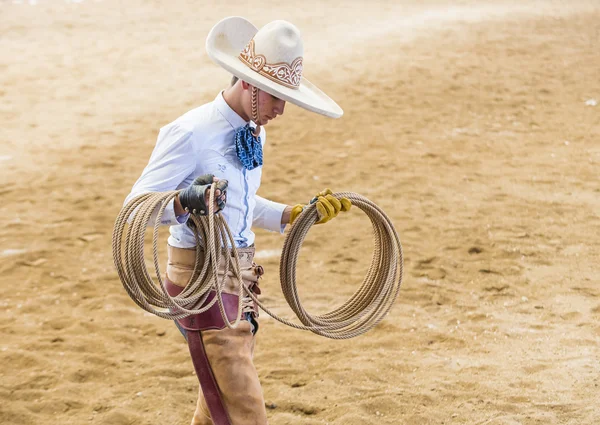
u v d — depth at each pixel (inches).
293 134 1669.5
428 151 1550.2
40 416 668.7
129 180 1422.2
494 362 751.1
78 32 2874.0
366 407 660.7
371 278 564.1
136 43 2687.0
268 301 936.3
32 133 1737.2
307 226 514.6
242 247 490.6
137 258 437.7
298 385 719.7
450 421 636.7
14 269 1030.4
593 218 1193.4
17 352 781.9
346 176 1416.1
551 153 1533.0
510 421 618.8
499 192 1320.1
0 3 3440.0
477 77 2087.8
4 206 1288.1
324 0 3631.9
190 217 462.6
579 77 2085.4
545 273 992.9
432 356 772.6
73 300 936.3
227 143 477.7
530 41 2479.1
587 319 850.1
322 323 539.2
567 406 644.7
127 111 1904.5
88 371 750.5
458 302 910.4
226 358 472.7
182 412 674.8
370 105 1861.5
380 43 2500.0
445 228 1157.1
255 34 487.8
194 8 3415.4
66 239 1141.1
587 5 3191.4
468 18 2901.1
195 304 470.0
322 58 2331.4
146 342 826.2
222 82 2149.4
